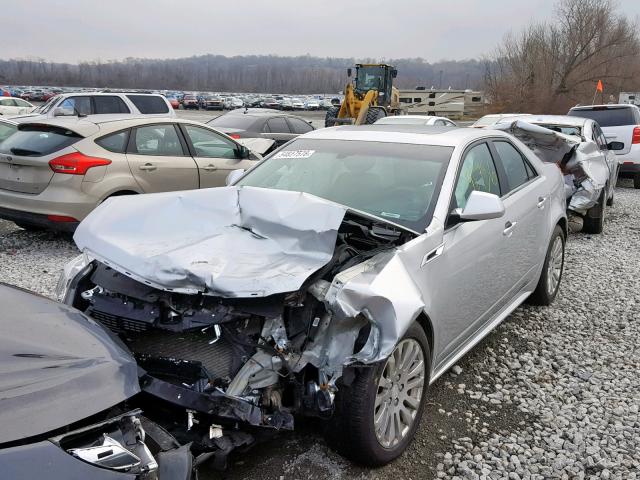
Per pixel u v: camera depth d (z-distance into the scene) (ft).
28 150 22.65
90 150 22.75
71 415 6.47
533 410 12.51
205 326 9.00
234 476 9.75
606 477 10.36
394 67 92.27
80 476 5.95
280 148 15.57
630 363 14.92
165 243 10.21
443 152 13.51
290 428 8.97
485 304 13.65
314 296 9.44
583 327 17.16
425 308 10.58
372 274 9.63
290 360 9.24
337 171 13.61
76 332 8.06
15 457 5.74
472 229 12.60
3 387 6.43
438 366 11.96
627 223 33.22
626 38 143.74
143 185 24.13
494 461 10.64
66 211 22.29
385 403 10.00
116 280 10.07
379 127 15.79
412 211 12.03
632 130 46.19
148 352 9.49
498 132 16.33
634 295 20.08
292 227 10.19
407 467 10.33
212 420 8.64
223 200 11.25
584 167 27.35
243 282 8.82
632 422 12.16
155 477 6.61
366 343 9.24
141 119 25.00
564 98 148.46
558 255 18.84
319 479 9.79
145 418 7.79
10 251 23.25
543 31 147.64
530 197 16.07
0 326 7.70
